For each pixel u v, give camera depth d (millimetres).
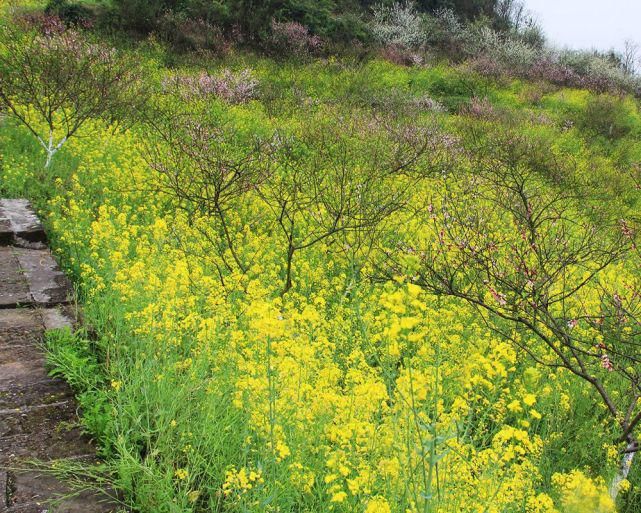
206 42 20828
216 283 5531
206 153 8422
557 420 4383
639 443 4105
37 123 10258
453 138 13625
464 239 6238
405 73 22641
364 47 25266
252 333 4312
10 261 6207
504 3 37031
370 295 5848
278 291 6445
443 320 5383
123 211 8055
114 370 4207
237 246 7375
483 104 19625
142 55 17969
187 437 3613
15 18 17672
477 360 3330
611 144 18922
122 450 3309
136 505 3219
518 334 5523
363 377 3932
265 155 9258
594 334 5438
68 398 4086
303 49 22766
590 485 2221
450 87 22469
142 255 6078
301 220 8000
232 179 7223
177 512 3023
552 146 15602
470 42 30344
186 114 12719
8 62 11578
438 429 3219
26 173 8469
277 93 17547
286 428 3441
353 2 29891
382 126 13727
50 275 6004
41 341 4773
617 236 8195
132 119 11695
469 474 3199
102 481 3330
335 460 3035
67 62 10961
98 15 20000
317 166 9227
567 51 33375
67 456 3535
